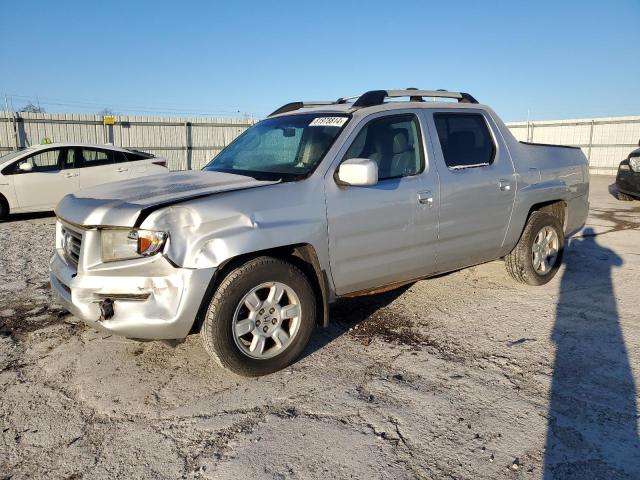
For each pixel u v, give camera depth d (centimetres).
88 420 310
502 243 504
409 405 322
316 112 443
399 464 266
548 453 273
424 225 429
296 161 398
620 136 2194
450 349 403
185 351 401
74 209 353
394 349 404
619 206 1231
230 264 342
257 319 348
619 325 448
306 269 382
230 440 288
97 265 332
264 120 488
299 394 337
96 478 259
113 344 414
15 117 1805
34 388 346
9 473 262
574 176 574
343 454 274
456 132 471
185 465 268
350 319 465
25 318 472
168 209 322
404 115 437
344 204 379
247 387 346
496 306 497
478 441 284
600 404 321
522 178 508
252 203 342
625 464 264
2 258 707
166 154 2127
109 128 1994
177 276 317
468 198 459
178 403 328
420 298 520
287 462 268
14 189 1071
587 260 678
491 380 353
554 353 394
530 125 2497
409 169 430
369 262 401
